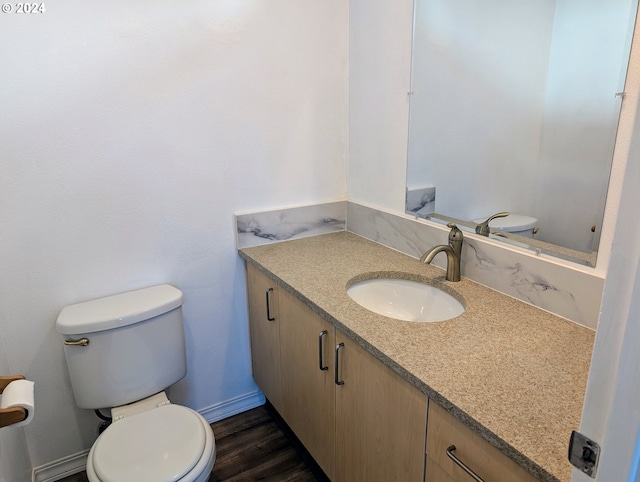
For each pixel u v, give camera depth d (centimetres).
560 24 122
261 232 201
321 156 210
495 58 139
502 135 142
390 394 119
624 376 45
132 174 171
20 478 156
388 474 126
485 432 87
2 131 148
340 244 204
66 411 179
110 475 130
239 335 214
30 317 165
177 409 159
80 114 158
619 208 44
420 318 163
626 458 46
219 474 186
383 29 182
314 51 196
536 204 135
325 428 158
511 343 117
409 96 175
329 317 137
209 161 185
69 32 151
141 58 164
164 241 184
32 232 159
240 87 183
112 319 159
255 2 179
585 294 124
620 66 110
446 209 167
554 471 77
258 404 229
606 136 115
